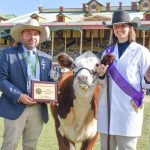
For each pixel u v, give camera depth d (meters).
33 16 64.81
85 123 7.26
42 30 6.70
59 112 7.44
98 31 59.59
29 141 6.70
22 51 6.57
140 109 6.02
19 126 6.50
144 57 5.93
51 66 6.85
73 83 7.05
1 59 6.52
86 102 6.97
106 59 6.15
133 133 5.94
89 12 64.31
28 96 6.37
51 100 6.46
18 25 6.61
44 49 61.34
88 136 7.37
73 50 60.25
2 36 58.53
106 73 6.20
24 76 6.48
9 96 6.36
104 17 55.69
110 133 6.02
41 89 6.41
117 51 6.23
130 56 6.02
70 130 7.33
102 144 6.23
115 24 6.11
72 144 7.59
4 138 6.59
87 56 6.90
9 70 6.47
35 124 6.63
